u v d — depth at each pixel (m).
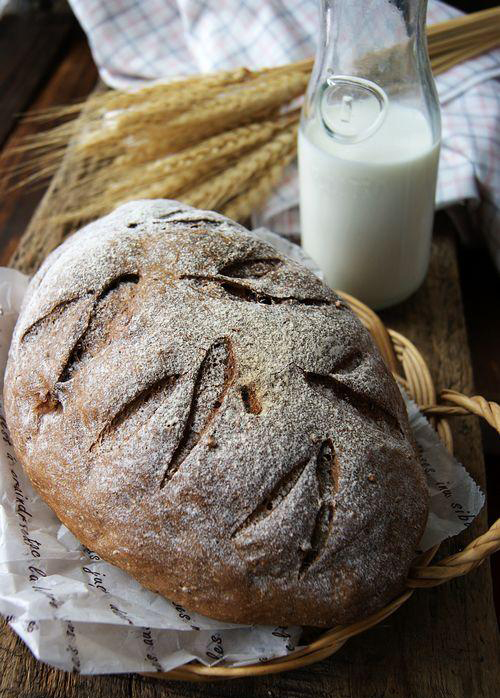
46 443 0.38
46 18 0.86
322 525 0.35
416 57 0.47
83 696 0.36
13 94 0.75
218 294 0.39
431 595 0.40
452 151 0.59
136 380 0.36
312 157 0.49
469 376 0.51
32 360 0.39
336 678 0.37
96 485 0.36
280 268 0.42
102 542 0.36
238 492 0.34
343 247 0.51
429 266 0.58
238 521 0.34
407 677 0.37
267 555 0.34
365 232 0.50
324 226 0.51
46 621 0.35
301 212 0.54
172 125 0.56
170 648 0.35
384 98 0.47
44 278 0.42
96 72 0.79
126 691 0.36
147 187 0.56
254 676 0.37
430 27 0.59
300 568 0.34
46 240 0.58
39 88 0.77
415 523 0.36
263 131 0.58
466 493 0.41
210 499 0.35
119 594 0.37
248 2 0.66
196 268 0.40
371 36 0.45
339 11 0.45
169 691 0.36
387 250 0.51
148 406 0.36
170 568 0.35
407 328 0.54
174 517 0.35
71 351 0.38
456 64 0.61
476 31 0.60
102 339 0.39
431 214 0.51
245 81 0.59
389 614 0.36
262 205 0.60
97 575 0.37
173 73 0.71
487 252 0.65
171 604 0.36
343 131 0.48
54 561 0.38
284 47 0.64
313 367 0.37
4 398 0.41
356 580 0.34
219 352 0.37
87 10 0.71
